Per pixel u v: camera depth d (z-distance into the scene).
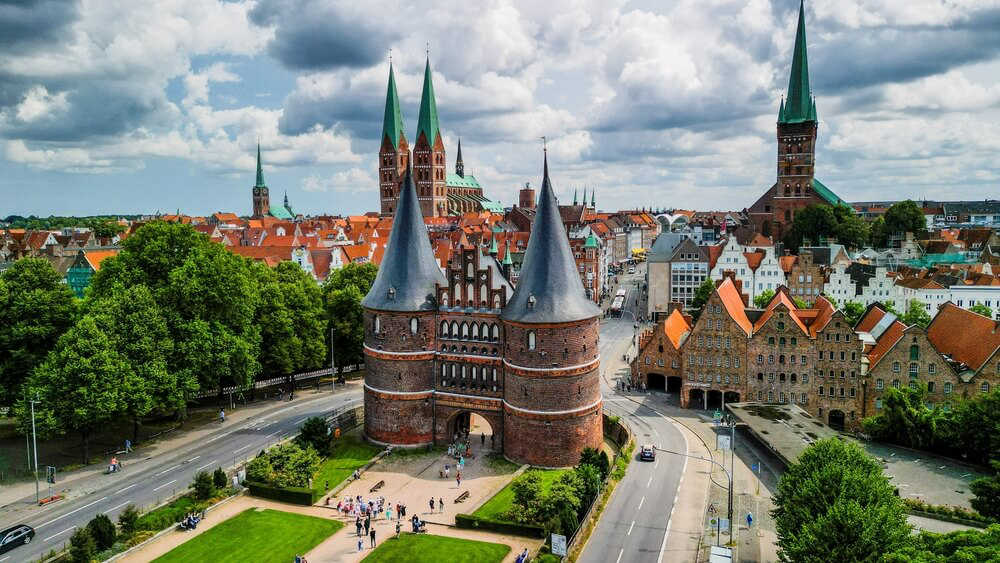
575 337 75.44
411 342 81.88
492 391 80.81
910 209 199.25
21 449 82.44
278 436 86.69
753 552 59.22
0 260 191.38
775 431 85.56
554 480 65.69
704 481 75.44
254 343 93.38
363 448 82.75
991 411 77.06
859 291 145.88
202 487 67.62
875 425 85.75
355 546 59.50
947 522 64.06
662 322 113.38
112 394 73.19
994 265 170.12
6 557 56.50
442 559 57.12
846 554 46.12
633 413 101.88
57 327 84.94
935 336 105.38
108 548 57.28
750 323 107.56
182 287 86.31
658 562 57.22
